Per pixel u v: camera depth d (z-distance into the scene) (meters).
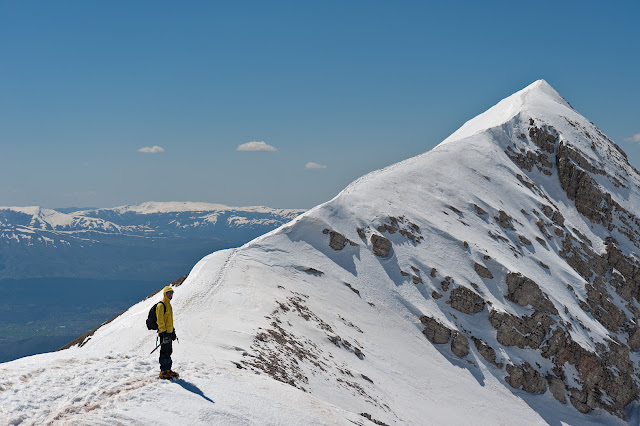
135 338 28.58
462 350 57.69
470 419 47.72
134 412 14.39
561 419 56.22
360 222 67.62
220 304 41.19
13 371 15.57
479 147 92.62
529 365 58.72
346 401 33.47
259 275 52.16
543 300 64.38
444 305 61.50
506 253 72.06
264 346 33.34
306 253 60.91
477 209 78.50
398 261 64.44
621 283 80.69
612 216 90.31
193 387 16.94
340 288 58.00
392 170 83.38
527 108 108.50
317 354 39.56
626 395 63.28
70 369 16.64
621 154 110.25
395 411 39.25
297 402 19.16
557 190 93.31
